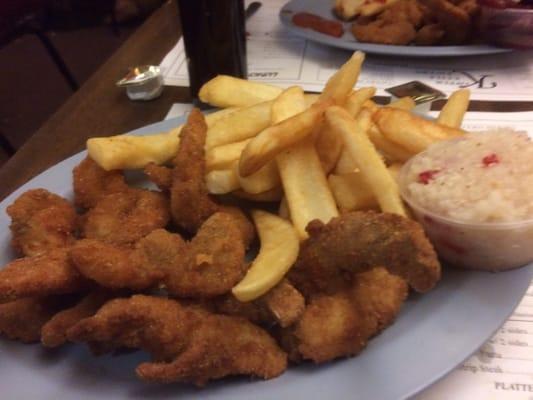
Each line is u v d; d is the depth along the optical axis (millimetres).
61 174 299
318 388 180
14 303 212
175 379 181
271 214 256
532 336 208
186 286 205
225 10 353
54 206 258
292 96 273
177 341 189
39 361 204
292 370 192
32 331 210
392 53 402
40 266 205
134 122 370
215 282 204
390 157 270
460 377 195
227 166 263
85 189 273
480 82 385
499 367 198
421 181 231
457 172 226
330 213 239
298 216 239
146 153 278
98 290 214
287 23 463
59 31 988
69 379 196
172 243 215
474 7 406
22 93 827
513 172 220
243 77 382
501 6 386
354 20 462
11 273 200
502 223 203
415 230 191
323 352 187
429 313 203
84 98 409
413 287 198
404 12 432
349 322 191
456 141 243
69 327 196
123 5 965
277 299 199
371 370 183
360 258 200
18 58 923
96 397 188
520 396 188
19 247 246
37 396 190
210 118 296
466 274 219
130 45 491
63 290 210
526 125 329
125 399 186
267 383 187
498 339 208
